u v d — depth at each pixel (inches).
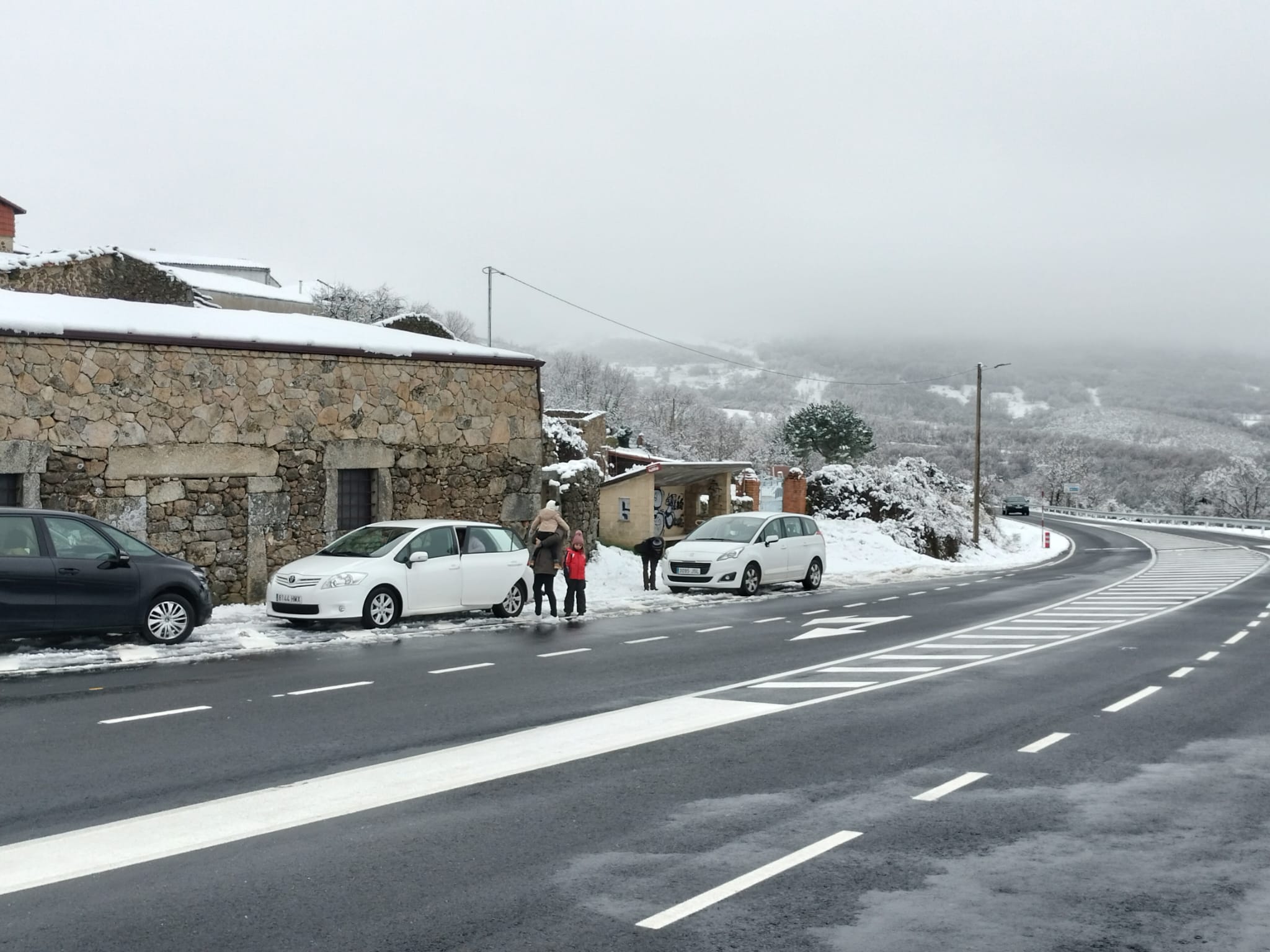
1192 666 550.6
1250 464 4375.0
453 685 464.8
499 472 907.4
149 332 705.6
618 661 542.6
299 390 776.9
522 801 285.6
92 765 319.9
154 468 707.4
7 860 235.5
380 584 647.1
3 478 656.4
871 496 1846.7
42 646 550.3
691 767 324.2
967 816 275.6
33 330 655.1
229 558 741.3
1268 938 198.1
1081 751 352.5
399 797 289.0
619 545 1245.1
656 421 3720.5
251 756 333.1
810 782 308.8
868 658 568.7
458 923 200.8
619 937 195.3
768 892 218.7
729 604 862.5
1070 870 234.8
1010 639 660.1
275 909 207.6
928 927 201.3
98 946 189.3
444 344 926.4
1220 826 269.9
